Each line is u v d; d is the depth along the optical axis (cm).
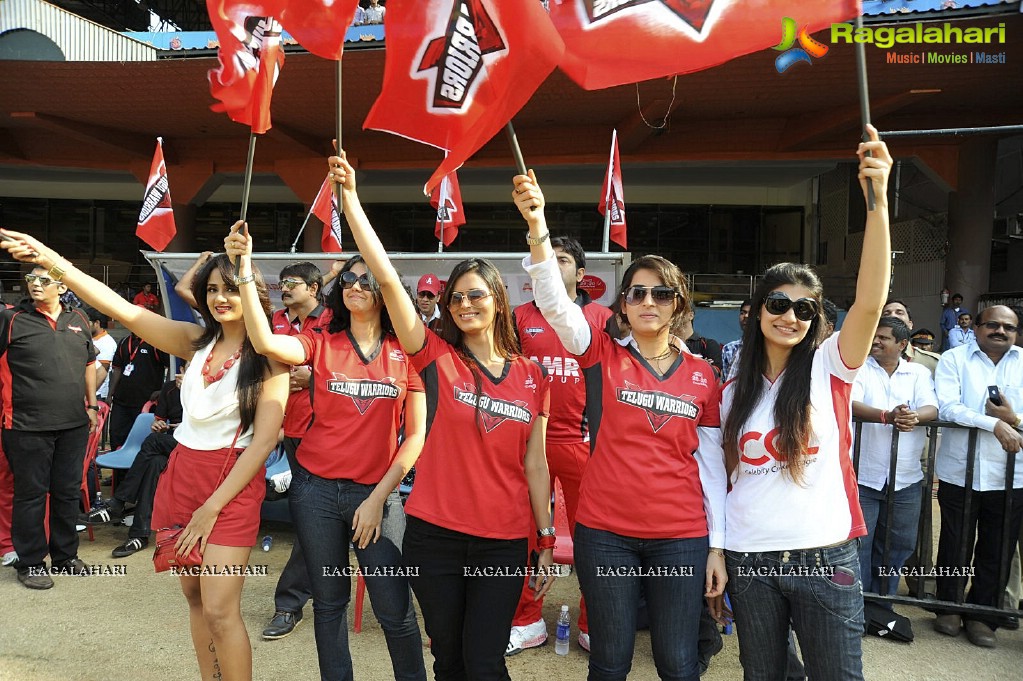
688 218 1853
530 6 204
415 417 271
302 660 329
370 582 257
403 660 258
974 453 360
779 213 1850
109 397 656
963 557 358
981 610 351
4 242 244
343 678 259
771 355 228
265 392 260
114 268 1905
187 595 259
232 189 1925
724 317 1194
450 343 250
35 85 1257
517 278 549
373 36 1096
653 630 227
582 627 342
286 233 1967
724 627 373
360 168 1594
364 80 1191
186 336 278
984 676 323
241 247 242
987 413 360
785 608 219
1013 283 1579
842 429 218
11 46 1192
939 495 384
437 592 233
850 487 218
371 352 277
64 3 1844
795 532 212
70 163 1661
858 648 210
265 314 264
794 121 1379
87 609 386
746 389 226
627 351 243
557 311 231
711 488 233
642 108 1298
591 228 1838
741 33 210
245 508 251
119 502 494
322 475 263
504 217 1872
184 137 1581
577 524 238
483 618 230
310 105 1312
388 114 220
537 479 251
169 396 513
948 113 1303
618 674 226
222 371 260
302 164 1588
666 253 1855
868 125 199
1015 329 372
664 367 243
